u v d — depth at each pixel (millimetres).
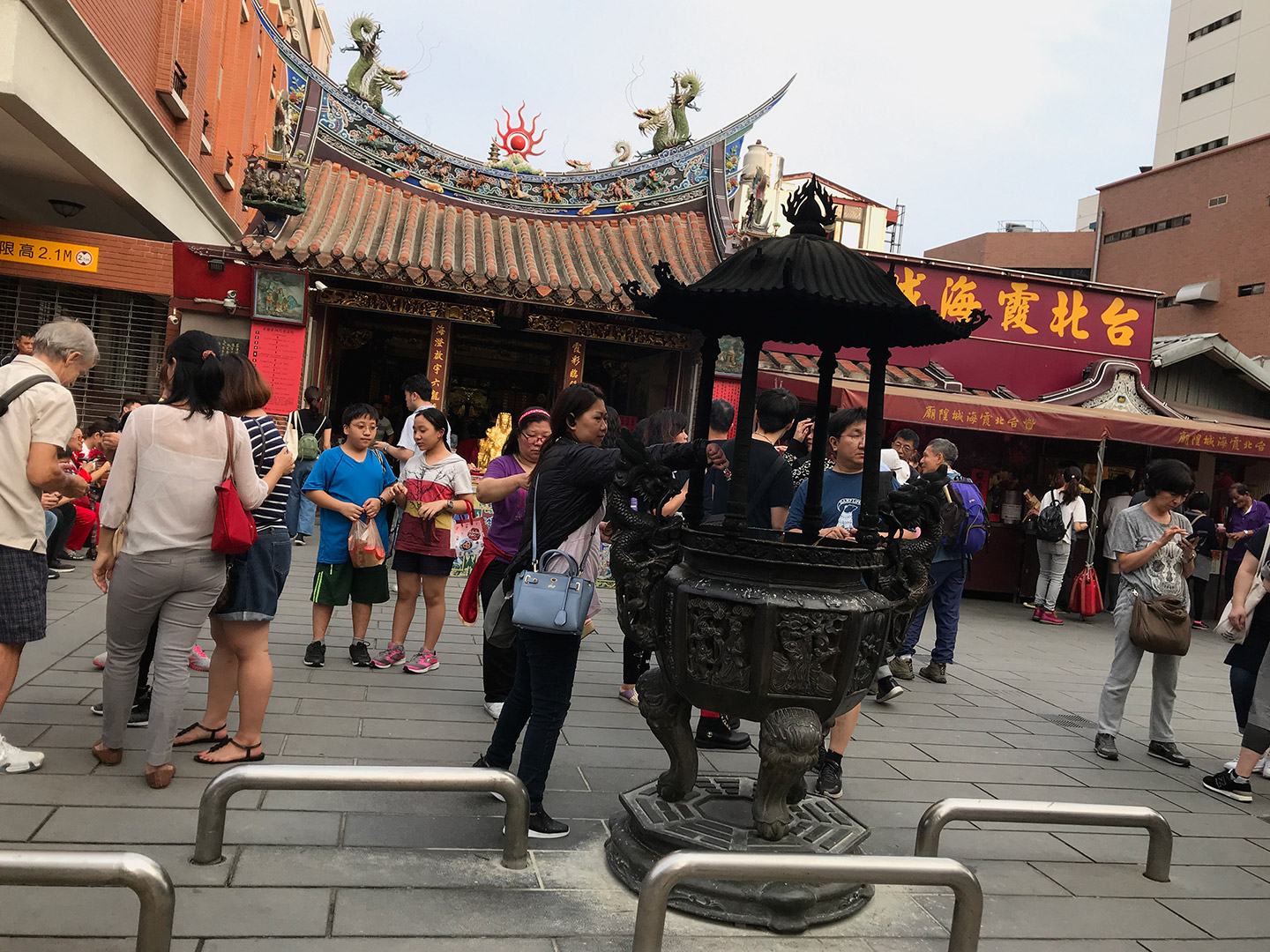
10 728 4180
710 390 3828
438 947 2771
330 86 12016
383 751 4336
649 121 12781
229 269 10539
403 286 10719
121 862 2262
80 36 9195
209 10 15227
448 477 5801
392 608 7824
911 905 3377
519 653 3820
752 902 3100
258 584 3949
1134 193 35438
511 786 3254
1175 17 41625
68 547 8453
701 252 12289
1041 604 11117
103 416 12227
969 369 13406
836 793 4438
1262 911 3609
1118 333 13867
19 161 10625
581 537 3742
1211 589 12828
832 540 4160
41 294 11992
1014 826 4340
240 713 4098
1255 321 30266
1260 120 37344
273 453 4121
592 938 2914
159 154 12766
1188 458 13688
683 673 3350
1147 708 7117
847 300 3111
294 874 3105
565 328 11648
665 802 3609
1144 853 4129
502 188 12484
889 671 6320
